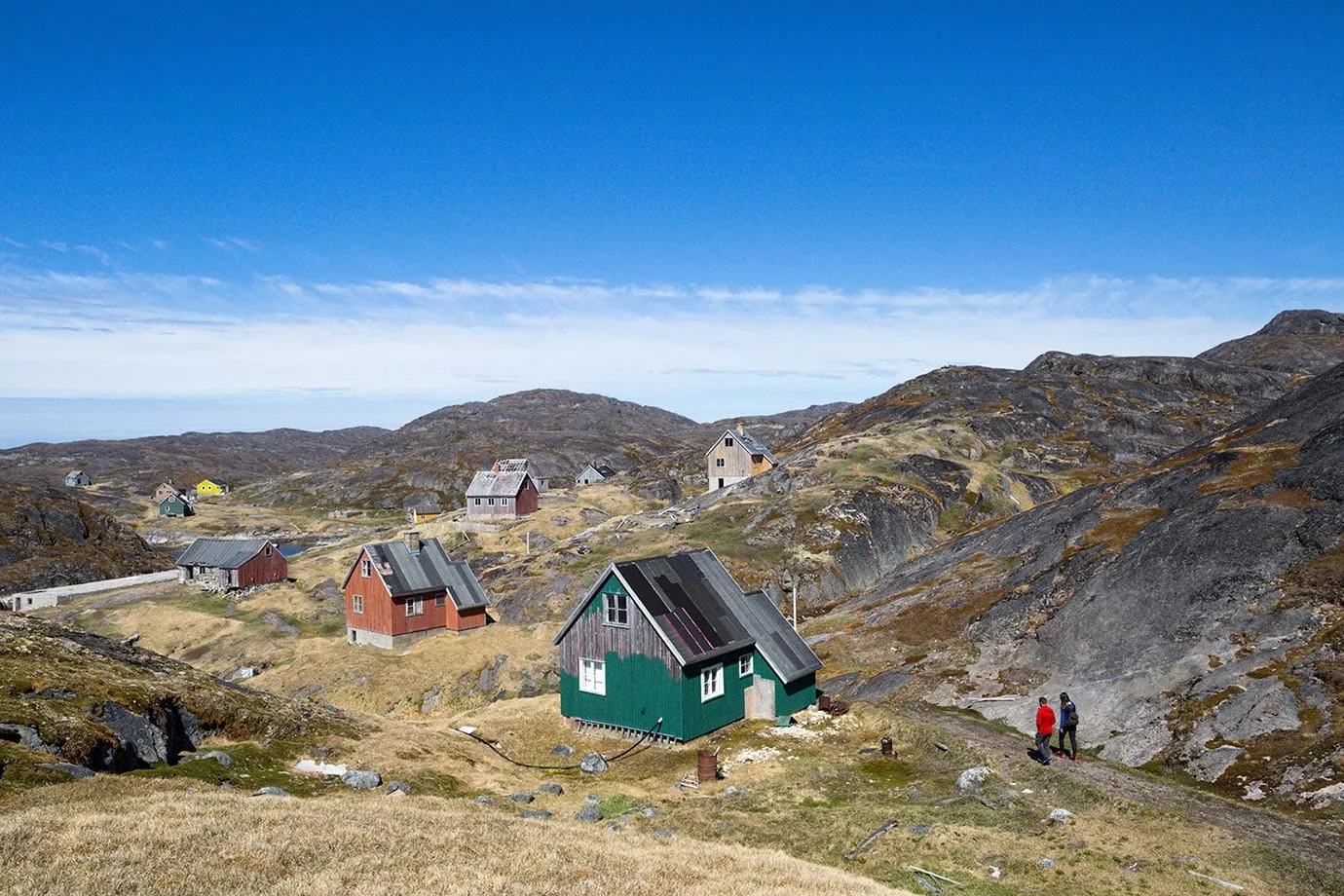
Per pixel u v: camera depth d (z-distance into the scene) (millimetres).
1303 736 31141
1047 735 33500
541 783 34219
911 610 60969
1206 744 32844
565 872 17781
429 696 65500
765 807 29703
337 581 96562
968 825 26219
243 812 20219
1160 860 23000
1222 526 47875
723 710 41562
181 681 36562
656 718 39812
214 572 100000
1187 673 38500
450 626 77500
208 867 15789
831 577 80312
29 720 24797
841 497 94438
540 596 81625
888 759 36281
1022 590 55656
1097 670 42500
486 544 117812
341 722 38844
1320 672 34250
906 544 91125
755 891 17484
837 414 184125
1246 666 36969
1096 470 118188
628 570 41250
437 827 21078
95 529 136500
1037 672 45094
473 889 15820
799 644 45406
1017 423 133125
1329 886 21281
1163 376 161375
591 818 28391
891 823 26516
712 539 89062
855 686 50562
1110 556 52875
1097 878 22078
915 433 124000
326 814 21188
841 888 18984
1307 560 42938
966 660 49406
